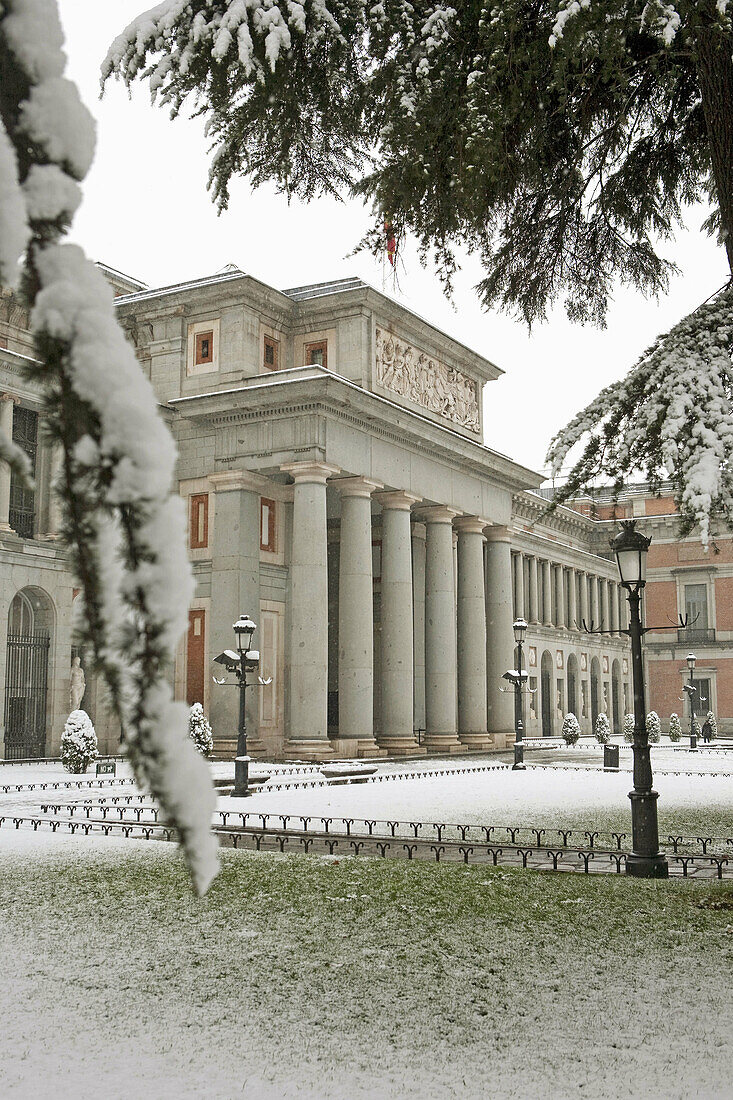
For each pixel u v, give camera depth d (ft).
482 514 165.99
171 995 24.95
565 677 231.50
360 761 122.11
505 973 26.84
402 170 31.53
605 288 42.24
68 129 5.61
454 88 30.45
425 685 166.20
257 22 27.25
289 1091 18.48
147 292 142.20
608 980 26.12
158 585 5.25
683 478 31.07
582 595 249.34
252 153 33.71
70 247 5.55
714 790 89.81
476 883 40.40
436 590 154.10
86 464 5.32
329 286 146.20
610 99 36.60
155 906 35.65
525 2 29.58
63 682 123.54
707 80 33.81
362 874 42.55
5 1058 20.43
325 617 126.21
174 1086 18.76
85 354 5.36
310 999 24.56
